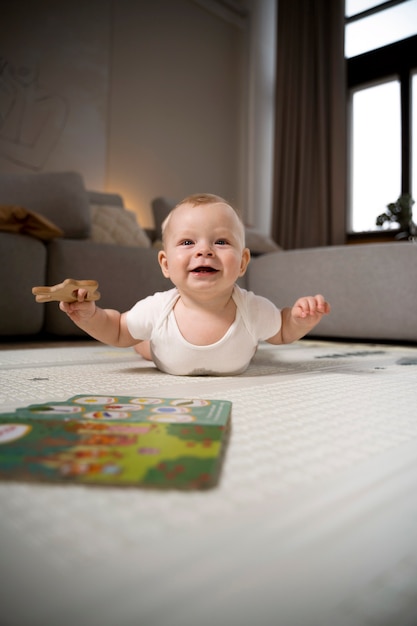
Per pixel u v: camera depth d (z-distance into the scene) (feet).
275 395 2.36
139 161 12.05
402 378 2.98
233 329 3.06
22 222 5.76
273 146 14.06
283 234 13.64
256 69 14.70
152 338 3.17
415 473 1.29
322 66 13.01
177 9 12.92
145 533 0.93
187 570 0.81
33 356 4.14
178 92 12.98
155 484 1.13
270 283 7.18
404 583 0.80
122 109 11.64
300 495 1.13
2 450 1.31
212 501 1.08
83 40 10.77
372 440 1.58
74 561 0.83
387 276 5.92
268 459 1.38
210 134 13.87
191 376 3.12
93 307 2.96
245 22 14.69
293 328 3.37
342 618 0.71
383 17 13.07
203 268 2.94
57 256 6.08
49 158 10.18
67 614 0.70
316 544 0.91
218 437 1.45
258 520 0.99
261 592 0.76
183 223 3.01
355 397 2.32
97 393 2.38
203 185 13.69
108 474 1.15
